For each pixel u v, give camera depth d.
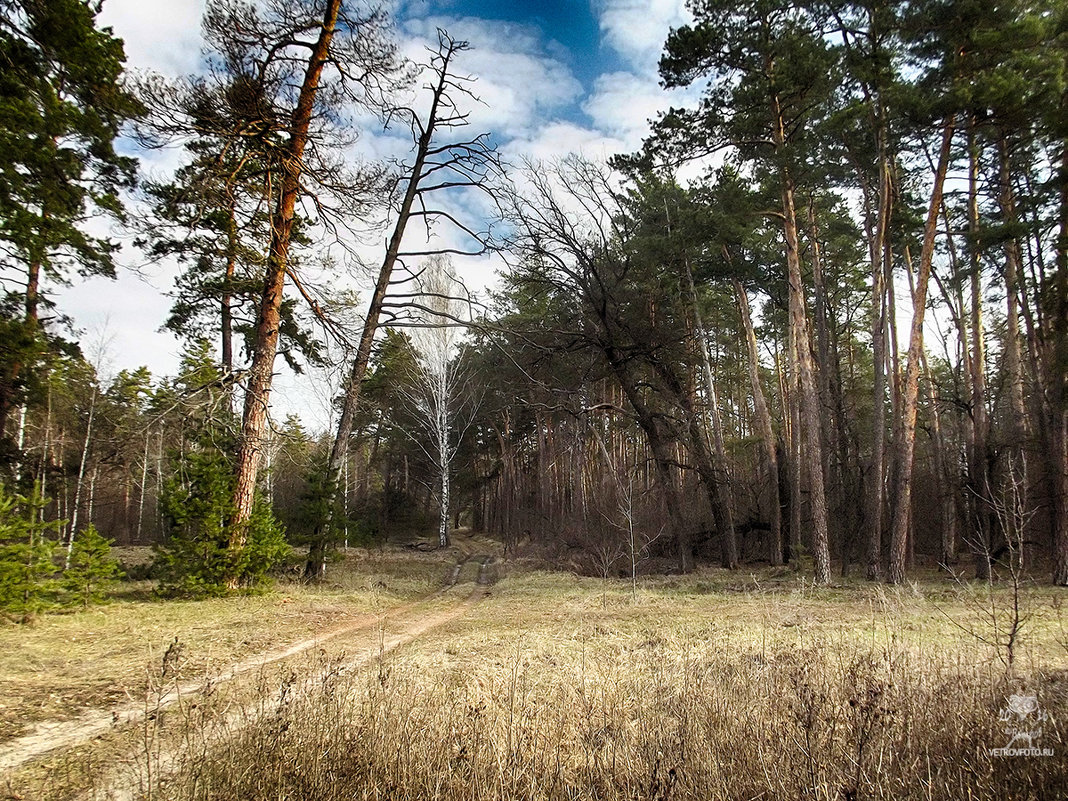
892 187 21.08
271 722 4.32
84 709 6.04
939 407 25.39
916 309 17.45
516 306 30.52
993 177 21.16
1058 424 17.03
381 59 16.47
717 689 5.25
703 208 20.16
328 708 4.52
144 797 3.93
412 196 20.02
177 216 17.22
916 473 28.83
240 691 6.38
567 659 8.19
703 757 4.10
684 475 28.16
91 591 11.88
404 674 6.37
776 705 4.73
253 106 15.28
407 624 11.77
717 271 24.73
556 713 5.09
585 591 17.02
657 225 22.53
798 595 15.07
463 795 3.83
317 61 16.28
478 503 55.53
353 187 16.72
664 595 16.12
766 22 18.77
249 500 14.80
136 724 4.98
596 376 28.28
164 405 15.03
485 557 31.97
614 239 23.61
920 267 17.52
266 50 15.58
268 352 15.60
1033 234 17.91
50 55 15.54
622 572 22.58
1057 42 14.85
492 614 13.12
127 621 10.54
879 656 6.15
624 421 33.59
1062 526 16.44
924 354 26.48
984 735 4.09
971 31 14.87
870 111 17.09
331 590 16.30
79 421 27.12
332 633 10.64
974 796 3.70
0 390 18.62
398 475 52.44
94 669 7.49
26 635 9.11
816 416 18.70
